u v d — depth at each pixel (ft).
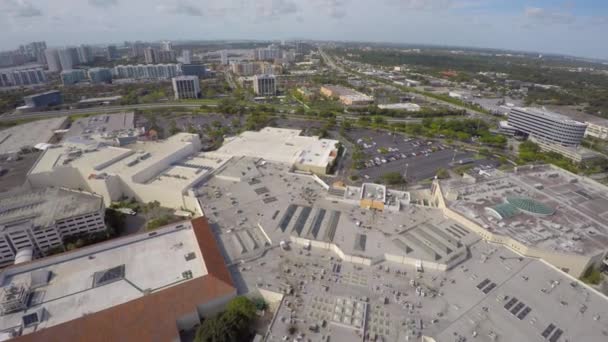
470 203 550.77
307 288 385.91
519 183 638.12
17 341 295.69
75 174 643.86
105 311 328.70
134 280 384.06
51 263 404.16
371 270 416.26
